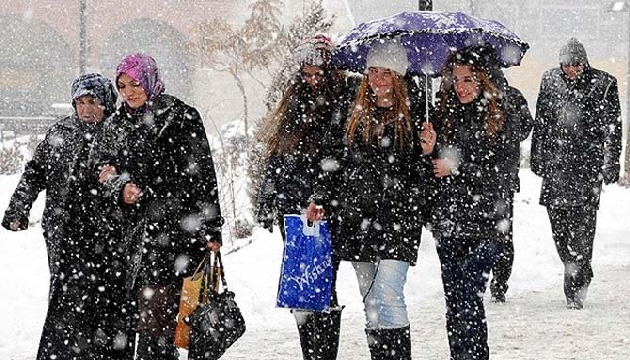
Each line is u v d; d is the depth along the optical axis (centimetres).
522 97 1783
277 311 1747
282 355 1411
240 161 3362
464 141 1198
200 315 1126
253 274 1956
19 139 6022
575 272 1747
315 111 1239
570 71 1780
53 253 1223
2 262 2117
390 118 1187
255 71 7162
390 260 1179
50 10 8775
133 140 1159
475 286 1204
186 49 8006
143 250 1141
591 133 1780
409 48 1395
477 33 1343
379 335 1186
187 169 1160
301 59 1242
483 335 1206
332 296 1248
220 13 8525
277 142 1250
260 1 4266
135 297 1148
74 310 1165
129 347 1180
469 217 1194
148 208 1151
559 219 1780
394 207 1184
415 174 1198
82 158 1176
